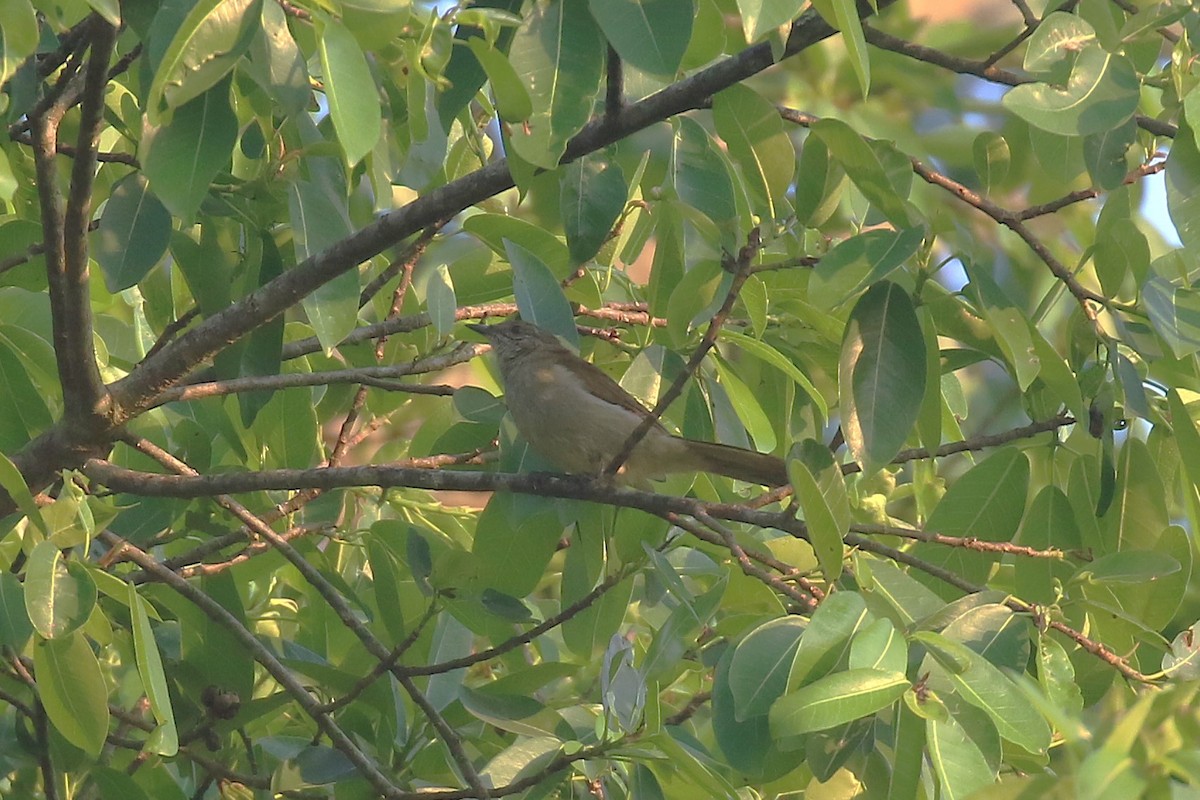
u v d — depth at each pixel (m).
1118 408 9.07
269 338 9.76
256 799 9.57
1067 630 7.34
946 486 11.01
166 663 9.83
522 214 13.11
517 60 6.92
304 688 9.78
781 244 11.52
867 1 7.86
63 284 8.12
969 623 6.96
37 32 6.09
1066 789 5.01
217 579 9.86
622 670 8.48
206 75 6.09
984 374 15.91
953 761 5.97
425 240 10.27
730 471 10.12
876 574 7.77
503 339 10.95
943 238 11.12
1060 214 15.34
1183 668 7.36
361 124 5.95
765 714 6.91
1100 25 7.52
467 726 10.02
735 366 10.57
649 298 10.02
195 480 8.98
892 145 7.71
